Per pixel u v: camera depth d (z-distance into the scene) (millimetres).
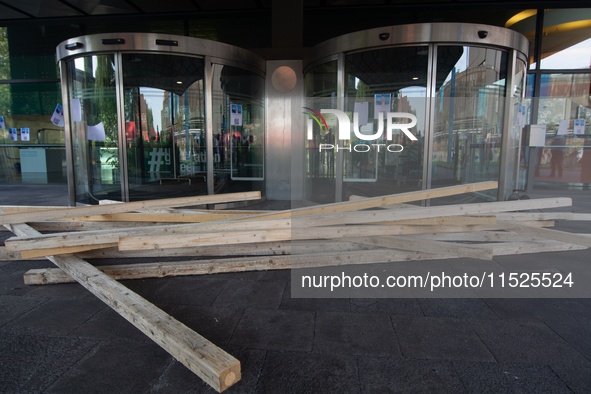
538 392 1611
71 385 1654
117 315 2338
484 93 5016
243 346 1974
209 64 5484
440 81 4902
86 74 5570
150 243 2652
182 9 7133
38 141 9492
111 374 1736
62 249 2812
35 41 8734
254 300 2562
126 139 5512
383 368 1786
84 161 5859
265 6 6945
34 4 7004
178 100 5531
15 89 9164
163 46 5211
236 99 6035
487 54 4910
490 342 2023
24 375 1724
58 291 2709
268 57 6543
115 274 2934
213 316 2320
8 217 3277
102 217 3896
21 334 2088
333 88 5363
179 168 5684
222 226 2996
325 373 1746
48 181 9648
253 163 6582
